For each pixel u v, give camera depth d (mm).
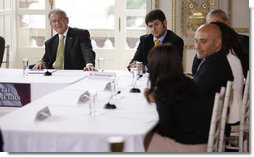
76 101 3783
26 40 8305
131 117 3252
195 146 3150
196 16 7262
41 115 3166
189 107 3115
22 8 8227
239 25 7199
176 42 5363
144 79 4879
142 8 7992
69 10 8195
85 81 4777
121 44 8102
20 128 2936
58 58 5656
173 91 3047
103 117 3252
